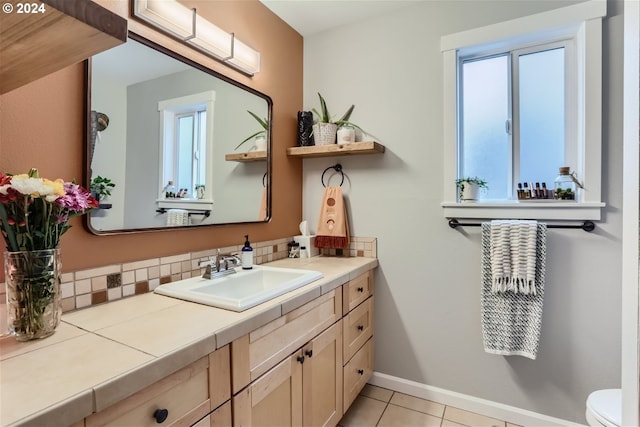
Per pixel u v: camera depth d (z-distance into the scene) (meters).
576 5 1.66
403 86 2.10
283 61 2.22
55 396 0.63
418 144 2.06
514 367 1.83
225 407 0.98
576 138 1.76
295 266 1.90
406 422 1.83
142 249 1.36
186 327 0.97
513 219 1.79
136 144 1.34
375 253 2.18
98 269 1.20
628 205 0.64
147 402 0.77
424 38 2.04
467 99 2.04
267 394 1.16
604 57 1.62
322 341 1.51
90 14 0.66
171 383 0.82
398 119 2.11
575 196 1.74
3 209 0.85
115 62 1.27
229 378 1.00
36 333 0.88
